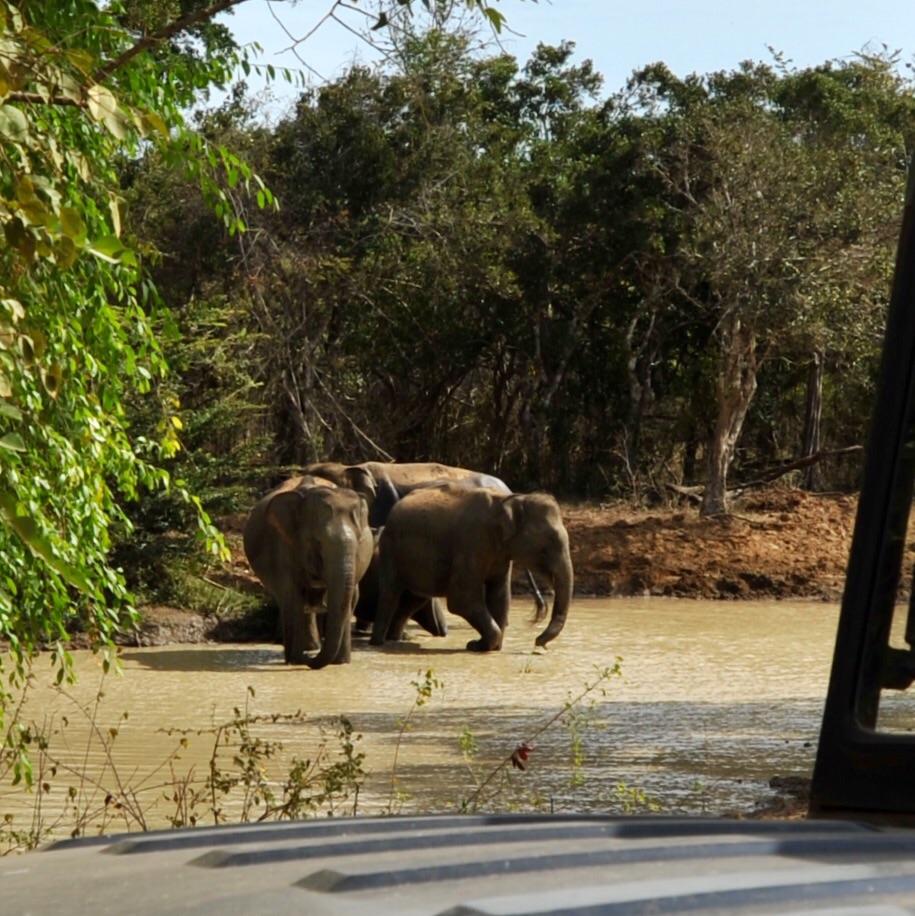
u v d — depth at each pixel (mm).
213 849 1873
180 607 20875
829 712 2660
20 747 7727
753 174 33375
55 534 6355
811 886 1593
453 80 37000
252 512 19281
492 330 39438
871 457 2701
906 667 2607
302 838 1939
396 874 1643
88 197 6551
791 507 34188
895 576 2654
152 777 10336
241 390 24766
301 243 35875
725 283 33375
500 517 20016
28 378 5777
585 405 41781
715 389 42219
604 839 1919
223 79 6965
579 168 39312
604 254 38750
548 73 45438
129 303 7059
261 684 16078
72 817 8930
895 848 1899
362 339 39094
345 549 17781
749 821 2119
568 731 13094
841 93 40219
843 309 33281
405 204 37344
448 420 43812
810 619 25281
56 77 4965
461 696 15500
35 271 6219
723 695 15930
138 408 20938
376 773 10875
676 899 1522
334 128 36688
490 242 37062
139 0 17172
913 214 2732
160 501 20797
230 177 6844
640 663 18766
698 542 30594
